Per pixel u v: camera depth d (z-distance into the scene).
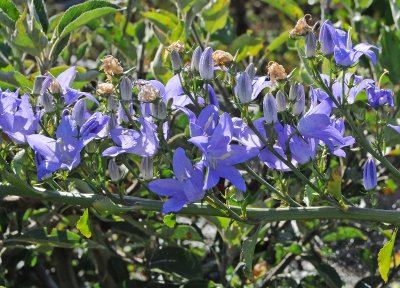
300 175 0.55
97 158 0.57
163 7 1.25
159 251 0.81
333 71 0.56
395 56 0.86
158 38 0.85
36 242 0.72
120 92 0.54
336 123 0.58
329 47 0.55
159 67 0.80
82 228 0.57
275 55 1.15
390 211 0.56
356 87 0.59
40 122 0.56
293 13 0.93
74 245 0.73
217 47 0.90
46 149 0.54
